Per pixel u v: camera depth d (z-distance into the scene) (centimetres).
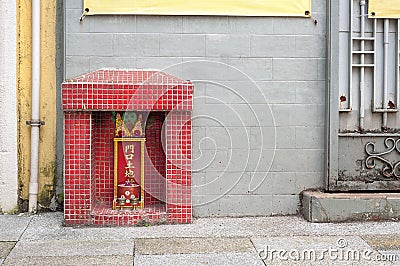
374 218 625
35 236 563
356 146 654
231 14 639
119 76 603
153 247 530
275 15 644
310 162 653
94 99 580
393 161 657
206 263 485
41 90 656
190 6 635
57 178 664
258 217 649
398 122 658
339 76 649
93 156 619
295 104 652
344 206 621
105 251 517
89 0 627
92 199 611
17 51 650
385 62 654
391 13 654
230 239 557
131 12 629
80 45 630
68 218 596
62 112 659
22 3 652
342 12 653
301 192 655
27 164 657
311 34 652
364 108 658
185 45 639
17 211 655
